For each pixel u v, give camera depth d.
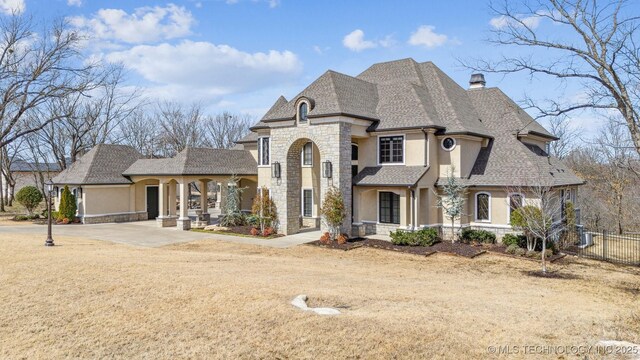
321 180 24.34
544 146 30.11
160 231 27.67
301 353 7.88
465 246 21.95
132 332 8.90
